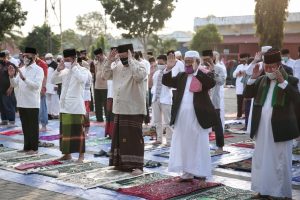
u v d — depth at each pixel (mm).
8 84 12375
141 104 7125
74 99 7898
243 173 7328
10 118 12672
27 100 8625
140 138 7199
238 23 38625
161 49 40531
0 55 12438
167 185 6426
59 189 6379
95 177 6898
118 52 7078
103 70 7262
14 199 5965
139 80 6953
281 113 5645
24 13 28938
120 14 30922
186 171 6445
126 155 7148
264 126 5758
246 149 9281
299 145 9594
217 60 8898
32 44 38562
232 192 6148
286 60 11039
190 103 6430
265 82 5852
